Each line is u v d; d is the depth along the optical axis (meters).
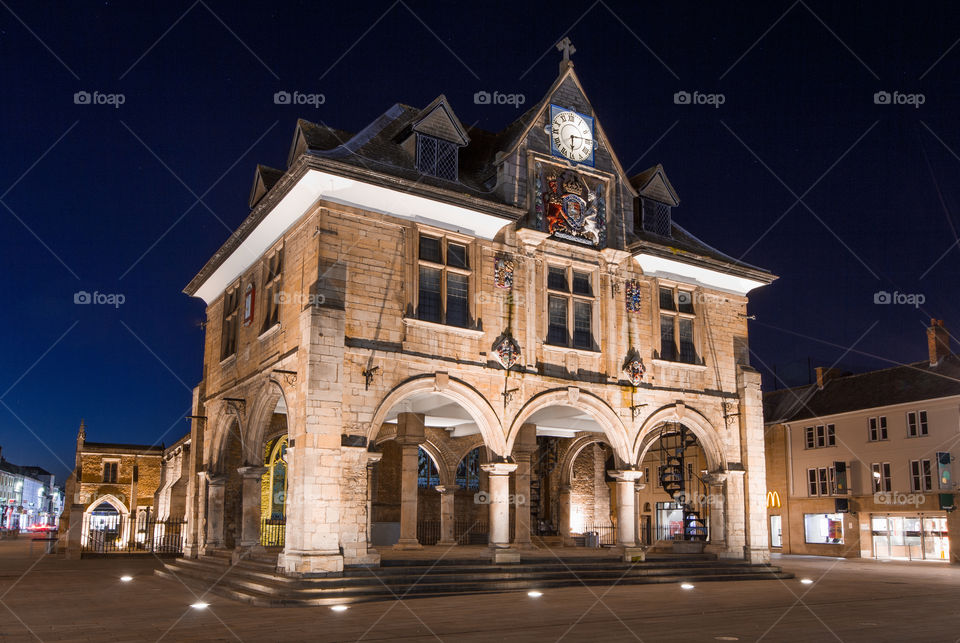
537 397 21.06
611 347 22.75
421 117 20.94
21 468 136.38
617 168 24.00
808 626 13.16
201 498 24.64
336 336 18.02
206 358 27.53
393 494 31.72
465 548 26.08
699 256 24.53
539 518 32.38
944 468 36.09
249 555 20.62
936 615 14.83
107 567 27.03
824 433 43.22
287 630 12.27
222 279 25.78
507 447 20.22
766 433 47.19
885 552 38.53
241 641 11.21
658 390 23.42
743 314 26.22
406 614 14.20
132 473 44.78
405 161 20.75
